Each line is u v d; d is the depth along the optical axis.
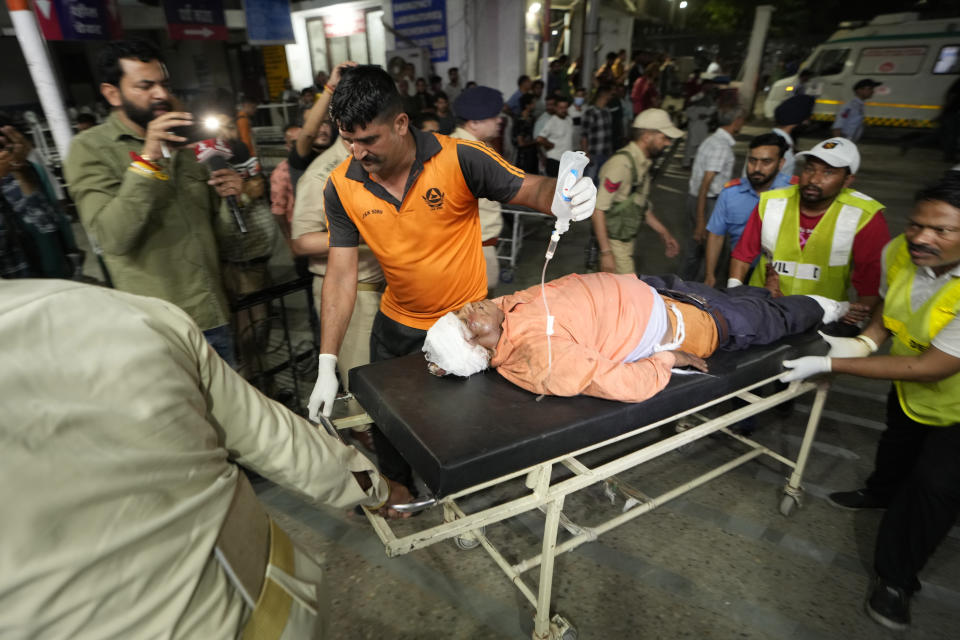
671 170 9.69
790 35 25.69
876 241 2.28
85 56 12.48
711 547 2.25
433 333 1.69
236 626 0.77
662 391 1.69
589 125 6.73
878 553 1.89
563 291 1.81
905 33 10.84
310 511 2.42
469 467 1.35
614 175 3.24
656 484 2.61
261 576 0.85
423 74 9.80
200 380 0.80
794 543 2.27
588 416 1.54
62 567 0.57
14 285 0.61
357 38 12.11
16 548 0.54
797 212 2.45
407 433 1.48
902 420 2.13
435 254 1.87
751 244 2.71
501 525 2.36
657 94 11.85
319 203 2.39
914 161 9.91
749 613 1.95
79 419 0.58
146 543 0.65
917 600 2.02
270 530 0.92
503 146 7.10
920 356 1.74
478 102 2.78
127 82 1.64
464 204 1.82
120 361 0.62
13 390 0.54
